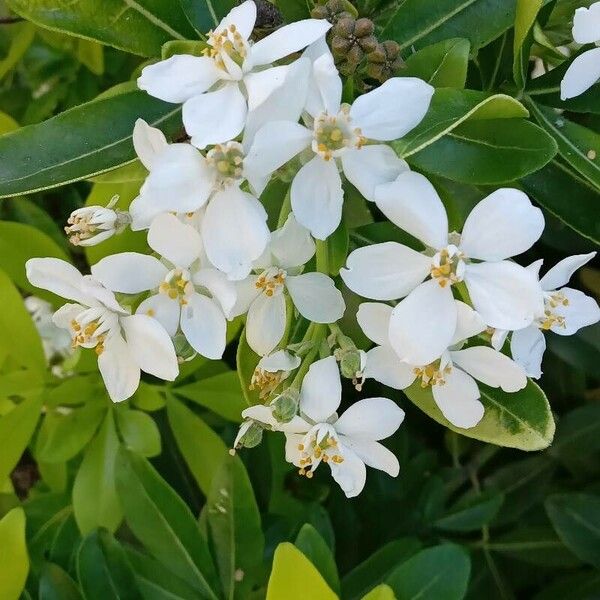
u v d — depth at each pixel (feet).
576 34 0.33
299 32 0.31
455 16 0.38
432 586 0.41
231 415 0.48
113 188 0.43
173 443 0.57
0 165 0.36
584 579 0.56
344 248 0.33
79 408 0.48
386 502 0.56
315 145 0.30
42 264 0.34
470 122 0.34
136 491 0.44
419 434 0.62
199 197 0.30
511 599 0.57
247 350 0.37
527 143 0.33
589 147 0.37
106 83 0.61
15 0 0.37
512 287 0.31
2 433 0.46
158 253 0.35
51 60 0.61
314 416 0.34
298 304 0.33
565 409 0.61
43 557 0.49
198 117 0.30
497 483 0.59
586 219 0.40
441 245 0.31
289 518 0.50
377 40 0.36
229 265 0.31
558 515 0.54
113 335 0.34
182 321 0.33
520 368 0.33
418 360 0.32
